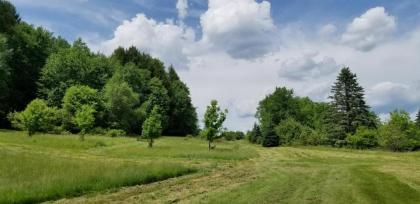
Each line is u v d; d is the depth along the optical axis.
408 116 62.12
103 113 80.94
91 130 75.62
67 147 43.75
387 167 31.16
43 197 15.00
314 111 112.25
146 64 109.06
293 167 31.28
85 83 88.50
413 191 17.36
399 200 15.07
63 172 19.80
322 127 90.62
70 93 74.81
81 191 16.73
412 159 45.12
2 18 84.94
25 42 87.56
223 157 40.91
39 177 18.28
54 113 66.06
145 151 43.47
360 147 70.75
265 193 16.53
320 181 21.05
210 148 54.47
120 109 83.75
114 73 94.75
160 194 16.33
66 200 14.99
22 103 84.69
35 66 88.94
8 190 15.02
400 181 20.88
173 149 47.78
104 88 88.44
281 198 15.35
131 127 89.69
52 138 50.62
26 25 91.75
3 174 18.94
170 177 23.41
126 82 91.44
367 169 28.92
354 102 84.56
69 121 73.00
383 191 17.28
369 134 69.75
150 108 95.31
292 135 87.44
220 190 17.47
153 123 51.78
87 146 45.97
